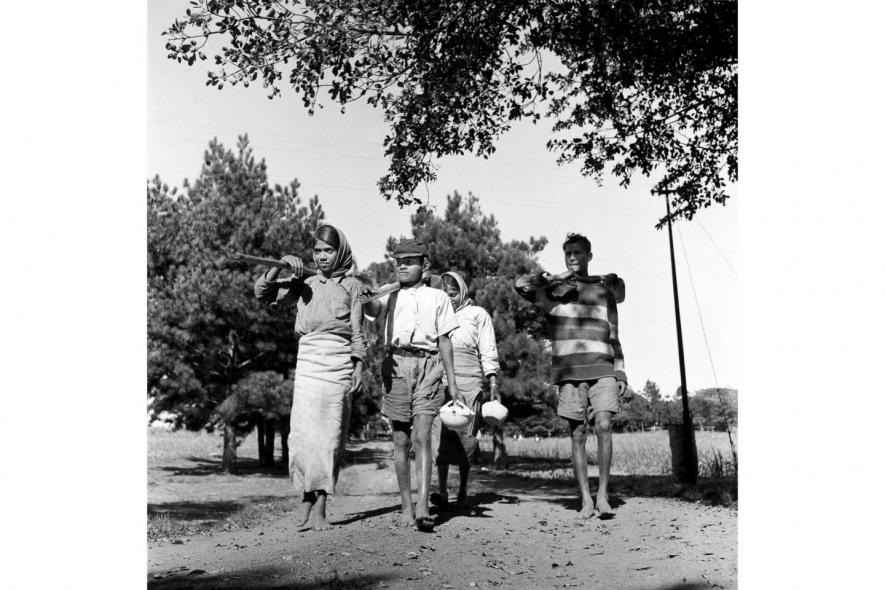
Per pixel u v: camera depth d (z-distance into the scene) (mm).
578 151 9906
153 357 19109
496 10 8141
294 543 4723
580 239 5836
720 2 8438
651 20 8797
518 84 8883
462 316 6352
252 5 7457
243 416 20578
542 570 4055
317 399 5062
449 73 8336
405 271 5270
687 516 5531
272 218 19891
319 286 5090
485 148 9039
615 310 5828
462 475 6227
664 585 3764
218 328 19359
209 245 19906
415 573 3949
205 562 4309
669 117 9891
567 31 8844
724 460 10578
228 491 14617
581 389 5742
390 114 8656
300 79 7902
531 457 26188
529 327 21781
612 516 5570
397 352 5180
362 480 12633
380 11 7816
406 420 5195
